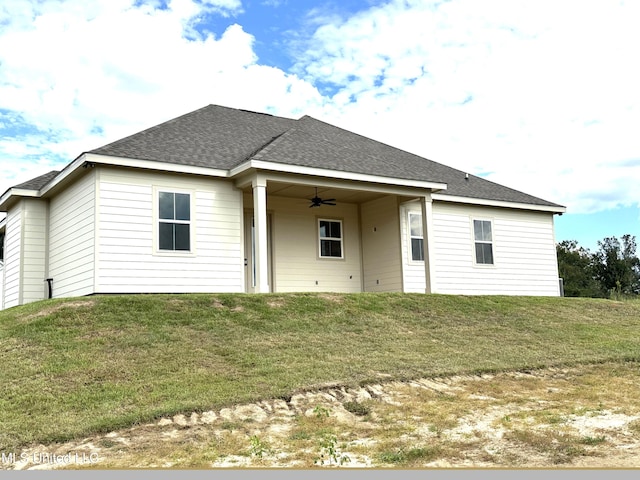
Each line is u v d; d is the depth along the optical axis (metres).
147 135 15.01
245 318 11.41
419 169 18.08
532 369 9.94
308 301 12.88
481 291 18.83
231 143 16.05
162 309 11.34
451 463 6.00
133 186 13.52
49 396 7.68
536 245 20.44
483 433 6.88
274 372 8.78
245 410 7.47
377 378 8.78
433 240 16.72
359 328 11.68
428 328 12.30
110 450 6.36
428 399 8.20
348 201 18.16
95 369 8.56
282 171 14.09
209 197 14.45
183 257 13.92
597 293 36.66
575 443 6.50
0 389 7.89
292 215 17.17
